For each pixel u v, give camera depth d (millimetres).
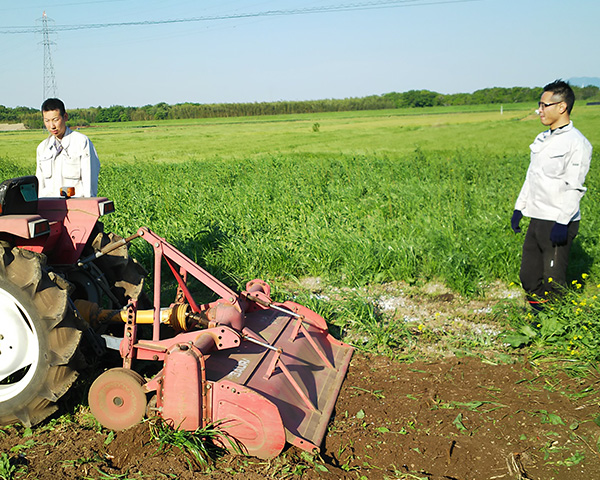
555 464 2855
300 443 2967
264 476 2795
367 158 17094
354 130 43281
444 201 9375
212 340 3281
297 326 3898
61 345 3236
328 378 3752
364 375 3971
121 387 3203
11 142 38250
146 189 11898
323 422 3238
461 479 2766
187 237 7223
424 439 3121
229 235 7387
